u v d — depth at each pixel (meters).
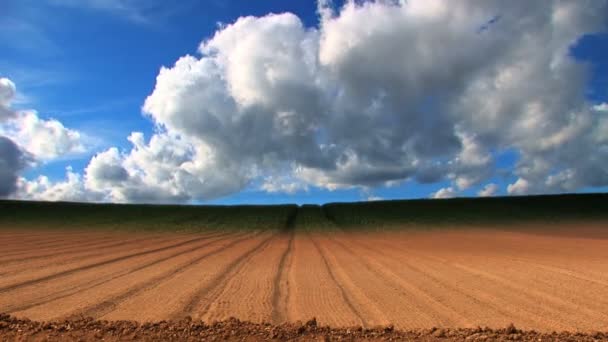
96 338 7.42
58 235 42.06
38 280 15.37
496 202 83.00
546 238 41.12
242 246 32.31
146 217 68.56
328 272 18.02
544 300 12.40
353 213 77.81
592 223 59.09
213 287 14.12
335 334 7.85
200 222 62.78
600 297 12.82
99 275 16.62
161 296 12.55
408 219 68.12
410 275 17.20
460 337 7.71
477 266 20.12
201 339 7.43
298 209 86.44
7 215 66.31
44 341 7.23
